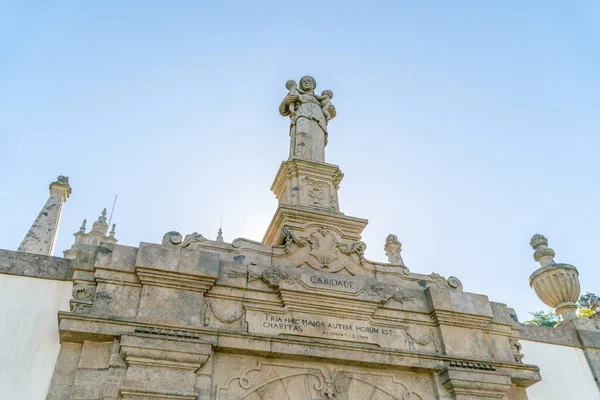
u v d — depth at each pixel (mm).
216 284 7379
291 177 9703
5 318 6891
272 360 7121
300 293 7660
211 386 6605
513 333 8969
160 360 6367
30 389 6387
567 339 10023
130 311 6793
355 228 8945
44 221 8836
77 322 6391
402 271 8820
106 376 6227
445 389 7695
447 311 8359
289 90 11266
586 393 9406
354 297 7941
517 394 8484
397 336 7980
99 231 13508
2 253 7434
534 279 10742
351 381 7367
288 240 8234
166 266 7168
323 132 10672
